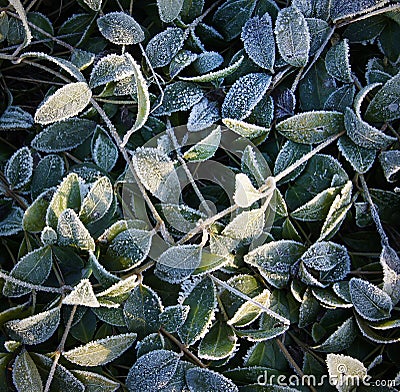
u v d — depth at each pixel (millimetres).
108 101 464
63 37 489
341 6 472
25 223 438
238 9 479
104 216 447
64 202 434
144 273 461
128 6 497
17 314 430
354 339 461
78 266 441
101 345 420
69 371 422
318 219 461
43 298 445
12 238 467
